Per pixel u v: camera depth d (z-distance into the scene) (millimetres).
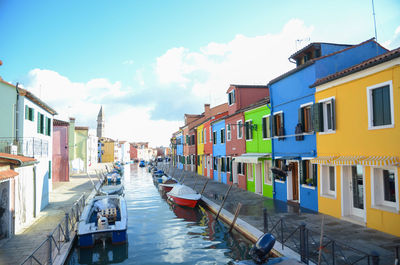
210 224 12312
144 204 17922
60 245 8625
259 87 19859
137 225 12602
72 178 30922
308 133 11492
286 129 13430
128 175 41625
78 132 39094
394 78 7766
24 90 12492
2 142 11969
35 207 12172
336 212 10125
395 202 8031
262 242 6121
